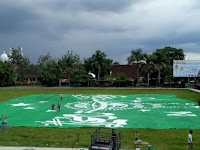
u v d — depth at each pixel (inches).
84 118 1616.6
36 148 890.1
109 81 4151.1
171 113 1775.3
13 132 1214.3
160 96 2780.5
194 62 3831.2
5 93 3169.3
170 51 5211.6
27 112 1847.9
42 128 1323.8
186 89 3494.1
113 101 2413.9
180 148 943.7
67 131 1250.6
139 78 4613.7
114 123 1462.8
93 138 805.2
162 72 4421.8
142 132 1232.2
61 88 3860.7
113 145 752.3
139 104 2213.3
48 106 2138.3
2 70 4210.1
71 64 4220.0
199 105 2106.3
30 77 5167.3
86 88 3846.0
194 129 1302.9
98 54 4269.2
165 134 1186.0
